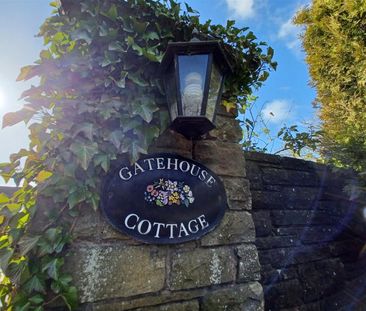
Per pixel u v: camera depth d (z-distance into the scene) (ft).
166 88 3.65
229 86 4.41
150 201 3.27
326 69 9.98
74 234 2.85
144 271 3.01
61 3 3.66
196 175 3.62
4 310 2.57
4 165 3.05
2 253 2.63
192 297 3.15
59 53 3.42
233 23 4.42
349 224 6.77
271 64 4.59
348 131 7.93
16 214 2.84
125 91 3.53
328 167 7.10
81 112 3.17
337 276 6.02
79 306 2.66
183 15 4.18
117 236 3.01
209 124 3.28
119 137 3.27
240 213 3.81
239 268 3.53
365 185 6.81
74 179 2.95
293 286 5.26
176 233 3.24
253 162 5.91
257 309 3.43
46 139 3.02
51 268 2.58
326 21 9.83
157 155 3.51
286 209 5.91
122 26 3.73
